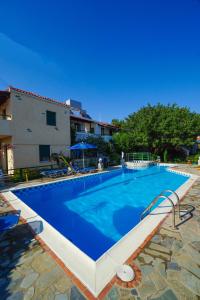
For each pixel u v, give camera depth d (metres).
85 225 6.62
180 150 27.62
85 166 18.73
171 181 13.66
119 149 25.05
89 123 25.89
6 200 7.63
